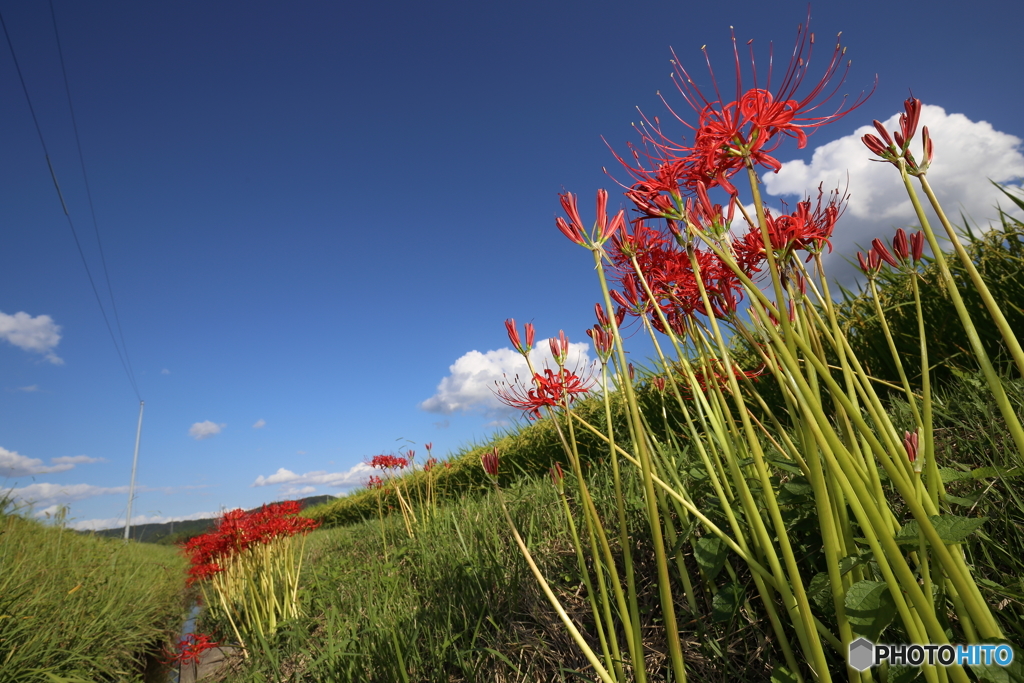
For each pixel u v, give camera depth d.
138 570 7.00
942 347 2.91
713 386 1.43
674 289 1.50
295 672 3.03
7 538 4.95
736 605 1.39
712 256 1.42
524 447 5.54
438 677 2.29
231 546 5.05
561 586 2.36
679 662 1.07
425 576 3.50
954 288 1.01
